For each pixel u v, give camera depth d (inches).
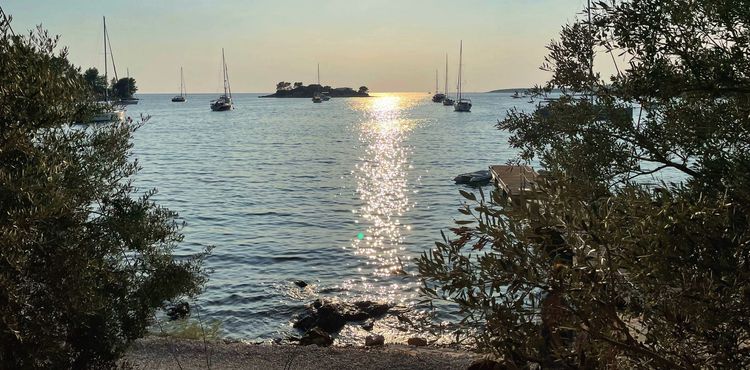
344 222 1143.0
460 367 461.1
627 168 179.5
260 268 822.5
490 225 96.2
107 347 279.9
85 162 256.2
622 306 96.8
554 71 203.9
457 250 101.5
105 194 275.0
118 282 285.4
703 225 90.2
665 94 155.3
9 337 196.2
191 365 476.7
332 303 644.1
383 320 619.2
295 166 2055.9
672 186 130.6
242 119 5260.8
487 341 95.7
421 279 102.0
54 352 217.2
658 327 90.5
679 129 164.2
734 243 88.6
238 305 674.2
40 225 216.7
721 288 87.4
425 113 6166.3
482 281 97.1
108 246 264.8
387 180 1704.0
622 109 181.6
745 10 137.5
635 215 96.8
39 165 205.9
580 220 91.9
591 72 194.5
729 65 142.2
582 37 196.1
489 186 1525.6
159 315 631.2
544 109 221.0
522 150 234.4
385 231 1058.1
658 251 88.7
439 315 605.9
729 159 142.1
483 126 4035.4
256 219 1175.6
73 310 230.2
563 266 90.4
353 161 2186.3
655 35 158.1
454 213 1213.1
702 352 93.1
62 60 251.0
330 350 515.8
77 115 258.1
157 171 1929.1
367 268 820.6
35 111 221.1
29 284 215.3
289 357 498.6
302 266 834.2
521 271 92.5
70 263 223.6
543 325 95.1
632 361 93.2
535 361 92.6
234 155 2415.1
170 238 322.7
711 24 148.3
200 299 689.6
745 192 107.7
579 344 92.6
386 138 3191.4
